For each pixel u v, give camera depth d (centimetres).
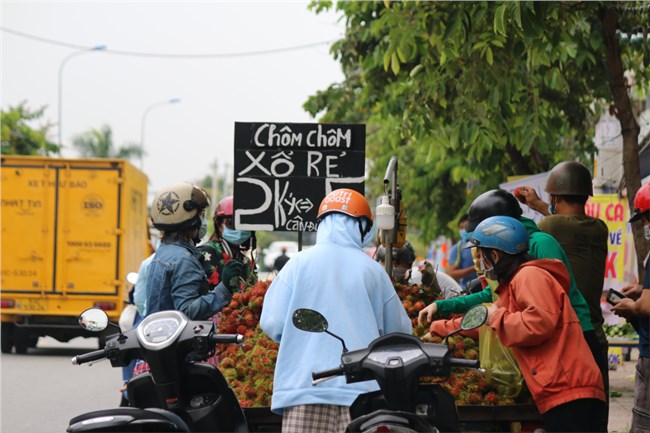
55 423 1255
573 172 855
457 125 1423
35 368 1914
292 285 638
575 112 1847
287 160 1042
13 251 2239
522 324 630
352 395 616
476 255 778
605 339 834
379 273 648
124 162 2248
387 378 558
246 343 810
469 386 729
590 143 1852
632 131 1277
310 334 628
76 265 2239
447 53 1380
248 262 1064
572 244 838
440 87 1438
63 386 1633
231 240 1057
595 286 839
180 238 778
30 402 1441
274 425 713
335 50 2141
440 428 587
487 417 712
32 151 4700
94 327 642
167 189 779
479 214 767
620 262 1688
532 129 1448
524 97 1480
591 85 1705
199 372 616
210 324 606
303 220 1038
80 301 2236
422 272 932
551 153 1992
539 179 1585
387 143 2722
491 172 2022
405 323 657
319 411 618
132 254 2372
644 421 805
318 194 1038
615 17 1295
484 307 582
